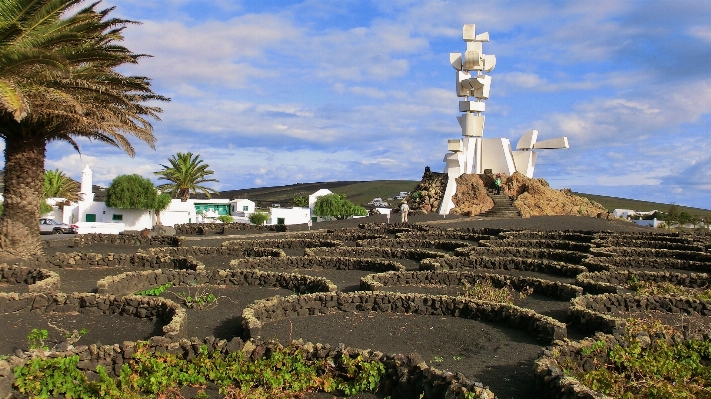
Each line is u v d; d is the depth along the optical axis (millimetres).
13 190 24438
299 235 41594
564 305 17547
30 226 24781
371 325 14812
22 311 15906
